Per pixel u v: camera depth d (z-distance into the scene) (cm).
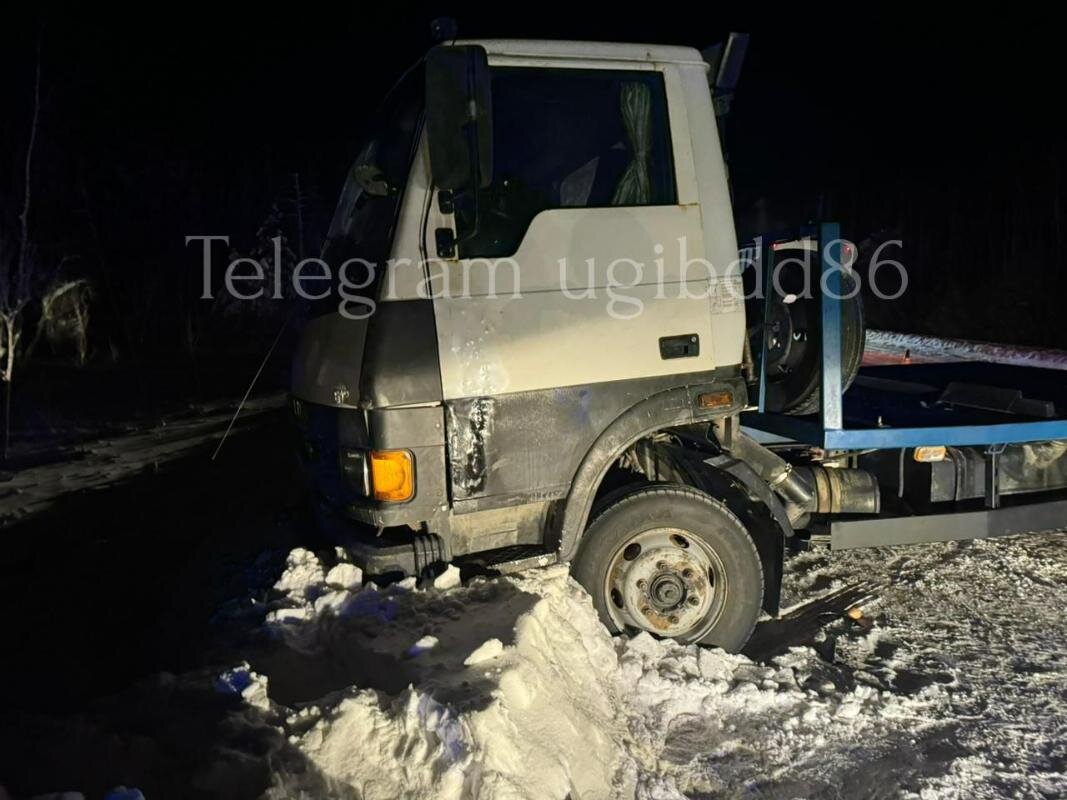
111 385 1467
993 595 517
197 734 290
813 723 376
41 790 260
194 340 1881
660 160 403
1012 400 525
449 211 364
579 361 382
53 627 478
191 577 514
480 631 348
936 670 427
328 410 393
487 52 383
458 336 367
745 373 433
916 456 478
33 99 1252
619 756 331
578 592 396
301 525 526
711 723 373
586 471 386
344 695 299
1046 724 377
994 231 2617
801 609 509
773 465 459
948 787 334
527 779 279
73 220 1666
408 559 375
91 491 798
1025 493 506
